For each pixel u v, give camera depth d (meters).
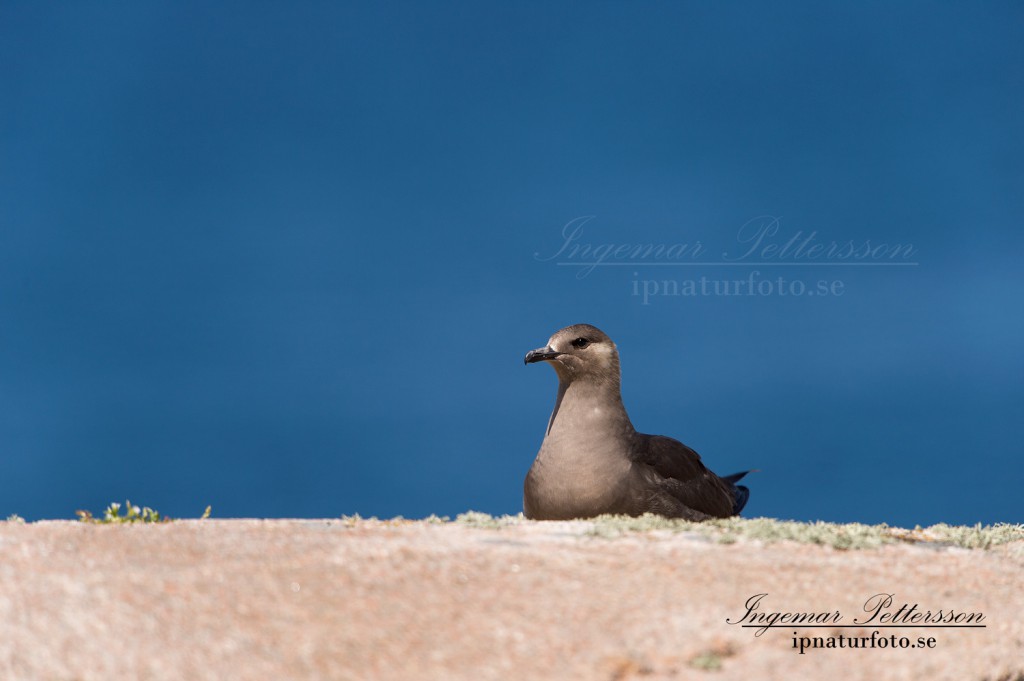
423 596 12.01
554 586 12.53
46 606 11.23
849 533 16.27
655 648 11.36
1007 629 12.78
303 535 14.20
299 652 10.70
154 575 12.06
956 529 18.27
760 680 11.12
